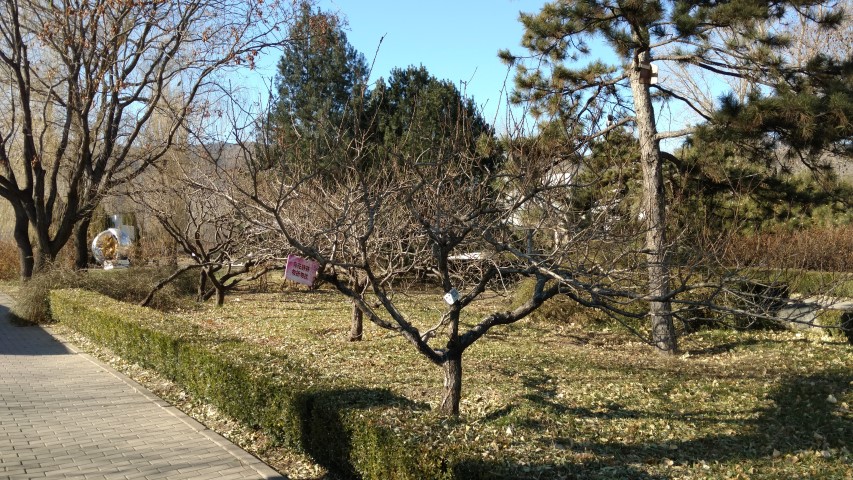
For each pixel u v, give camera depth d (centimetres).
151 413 725
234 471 550
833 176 1046
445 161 630
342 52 1572
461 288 915
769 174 1152
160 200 1384
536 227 580
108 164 2069
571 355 1008
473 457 439
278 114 930
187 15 1745
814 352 1012
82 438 632
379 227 839
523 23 1169
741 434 618
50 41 1705
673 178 1235
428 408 616
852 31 1830
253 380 661
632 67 1079
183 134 1789
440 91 1289
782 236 1173
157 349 903
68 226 1889
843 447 578
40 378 902
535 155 587
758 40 967
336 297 1855
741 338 1144
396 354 991
